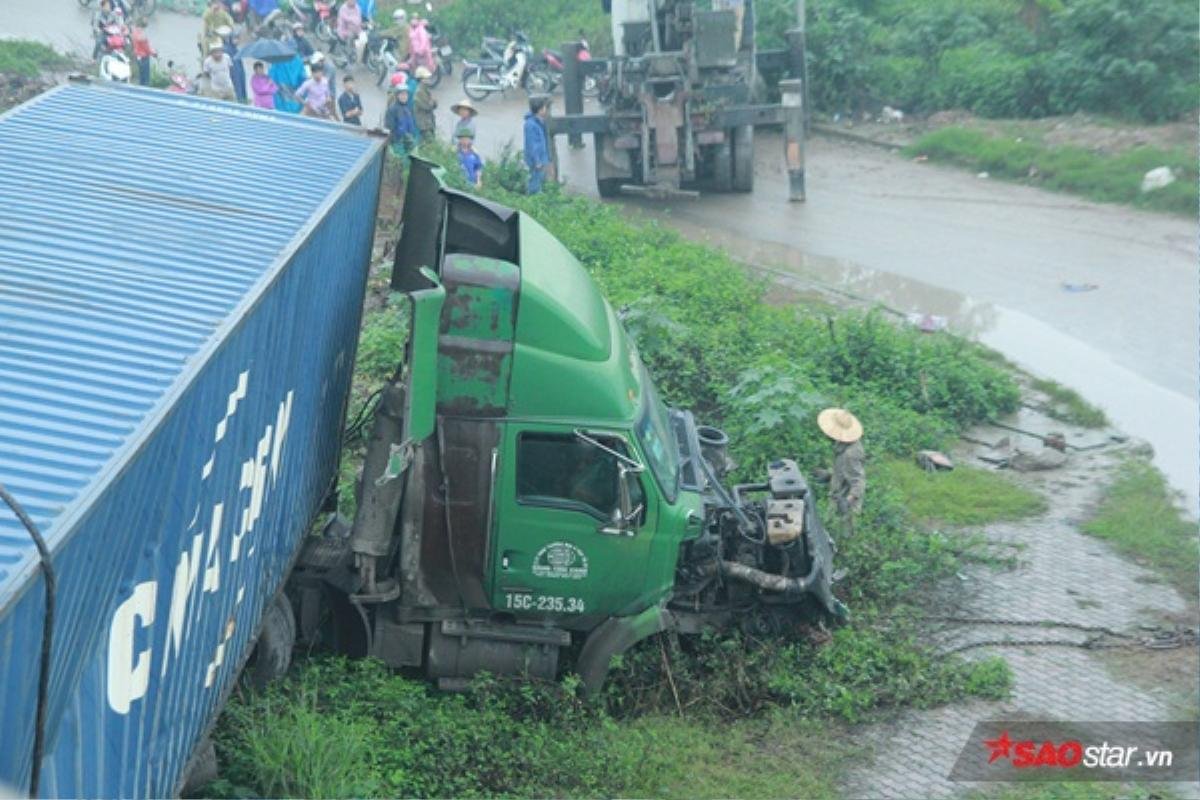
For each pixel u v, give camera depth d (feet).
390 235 64.69
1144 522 44.73
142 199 29.30
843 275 67.77
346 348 38.68
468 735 31.35
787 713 33.99
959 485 47.67
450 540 32.30
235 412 24.29
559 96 104.88
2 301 22.24
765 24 98.94
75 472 17.16
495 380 31.63
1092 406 53.78
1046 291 65.82
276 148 36.17
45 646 15.11
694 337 53.16
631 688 34.27
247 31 102.32
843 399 51.72
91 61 99.66
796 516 35.63
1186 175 78.02
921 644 37.91
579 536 32.42
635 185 81.66
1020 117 91.45
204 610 23.90
